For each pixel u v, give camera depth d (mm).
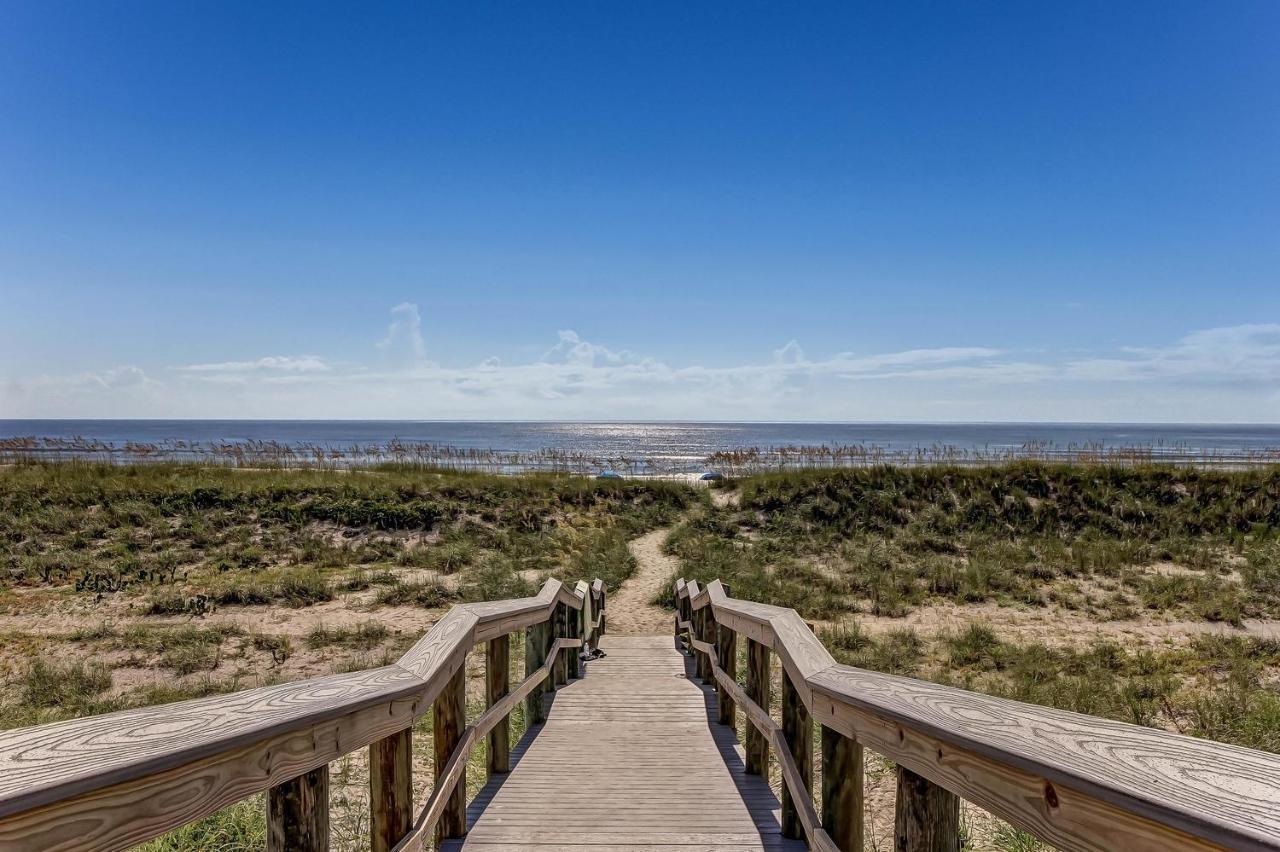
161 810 1335
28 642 9625
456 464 30328
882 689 1962
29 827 1132
